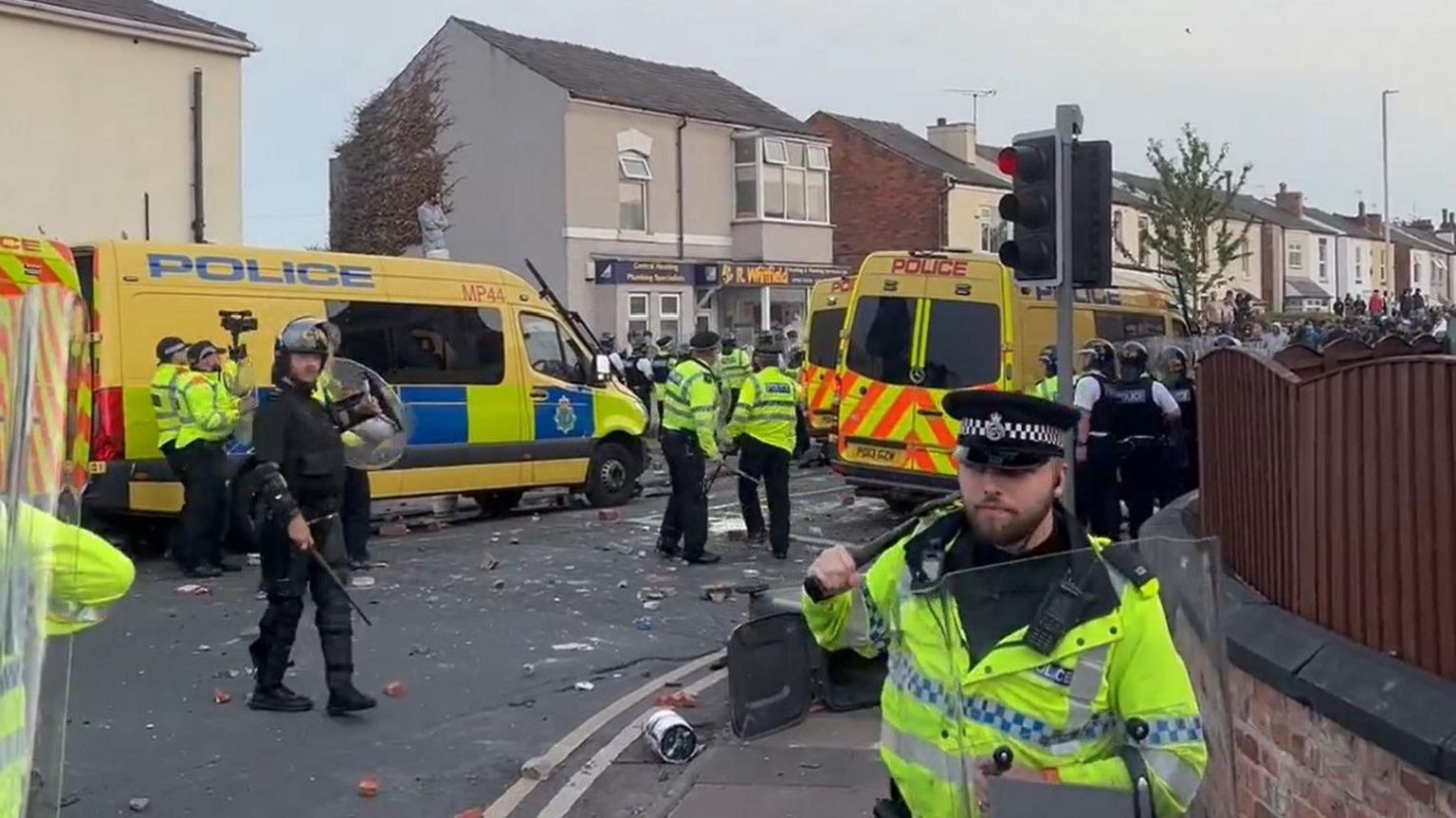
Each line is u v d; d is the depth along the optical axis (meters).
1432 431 4.23
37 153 22.27
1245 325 30.34
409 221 32.72
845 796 6.30
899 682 2.89
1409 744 3.96
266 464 7.54
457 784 6.82
